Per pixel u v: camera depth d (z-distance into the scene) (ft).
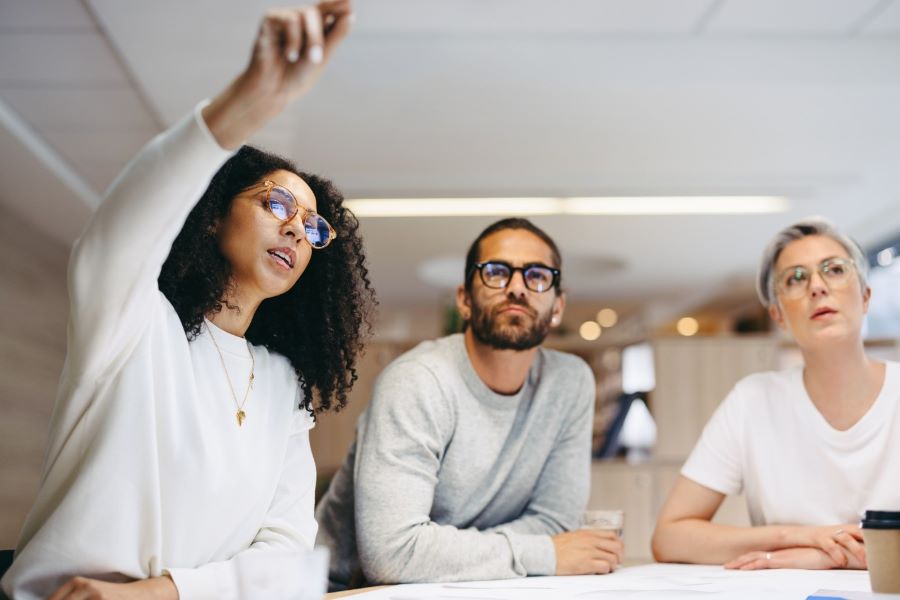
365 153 13.87
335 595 4.24
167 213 3.27
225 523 3.97
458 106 12.11
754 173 14.76
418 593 4.29
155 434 3.71
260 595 2.48
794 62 11.25
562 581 4.94
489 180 15.06
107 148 14.49
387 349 17.48
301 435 4.74
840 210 16.61
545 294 6.04
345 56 10.89
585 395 6.56
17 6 10.05
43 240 19.13
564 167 14.49
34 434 19.12
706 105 12.03
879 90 11.50
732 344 18.58
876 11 10.41
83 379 3.56
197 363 4.12
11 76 11.85
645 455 21.07
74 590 3.24
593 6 10.18
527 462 6.23
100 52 11.14
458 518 6.05
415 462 5.56
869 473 6.19
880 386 6.31
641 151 13.82
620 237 18.26
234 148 3.29
